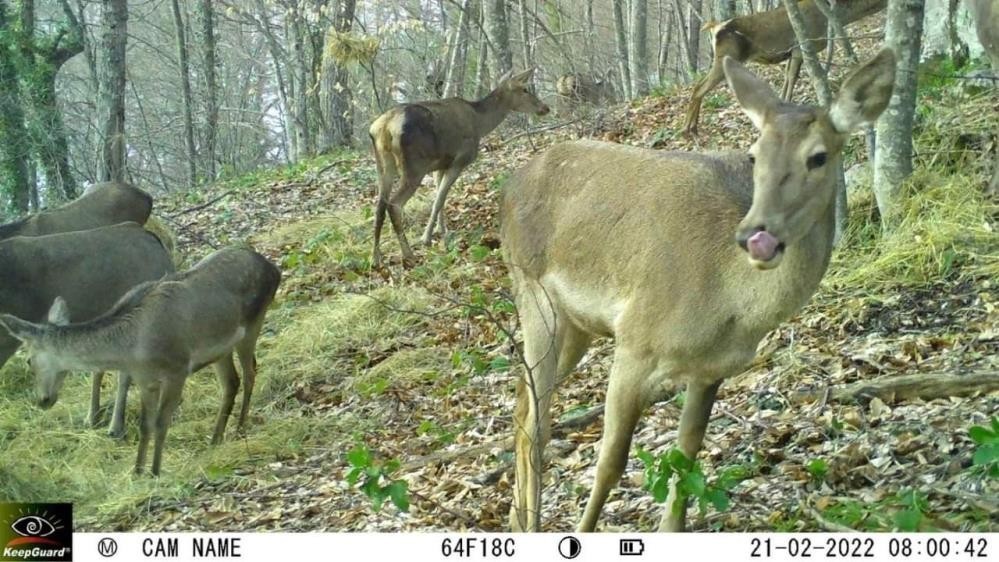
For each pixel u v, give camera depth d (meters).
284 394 5.74
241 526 4.17
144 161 24.89
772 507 3.29
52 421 5.61
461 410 4.96
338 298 6.66
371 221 8.07
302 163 12.00
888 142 5.20
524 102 8.09
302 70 15.20
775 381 4.25
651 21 24.03
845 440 3.62
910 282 4.82
